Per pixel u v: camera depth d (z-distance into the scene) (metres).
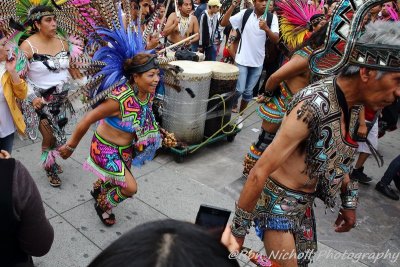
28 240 1.54
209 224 1.35
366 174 4.72
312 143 1.69
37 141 4.58
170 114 4.36
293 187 1.90
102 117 2.75
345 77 1.67
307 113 1.63
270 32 4.79
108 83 2.71
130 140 2.96
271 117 3.72
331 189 1.88
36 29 3.45
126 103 2.75
